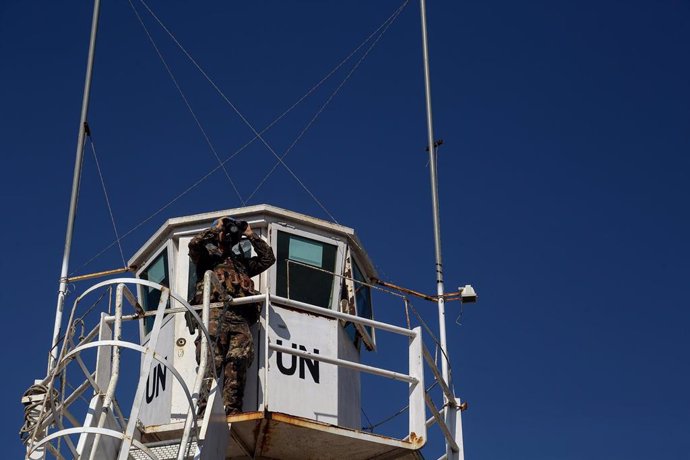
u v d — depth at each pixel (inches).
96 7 946.7
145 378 526.0
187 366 709.3
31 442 550.3
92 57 920.9
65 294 804.6
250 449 663.8
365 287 812.0
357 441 660.7
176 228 762.2
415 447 664.4
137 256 791.1
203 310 628.1
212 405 577.0
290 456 673.0
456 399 788.0
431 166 935.7
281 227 755.4
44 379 608.1
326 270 759.7
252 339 677.9
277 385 693.3
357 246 784.9
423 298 845.8
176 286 748.0
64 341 575.2
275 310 719.1
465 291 844.6
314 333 725.3
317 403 701.3
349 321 720.3
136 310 743.7
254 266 711.1
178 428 661.9
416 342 700.0
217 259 701.3
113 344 539.2
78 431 509.7
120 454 504.1
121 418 597.9
